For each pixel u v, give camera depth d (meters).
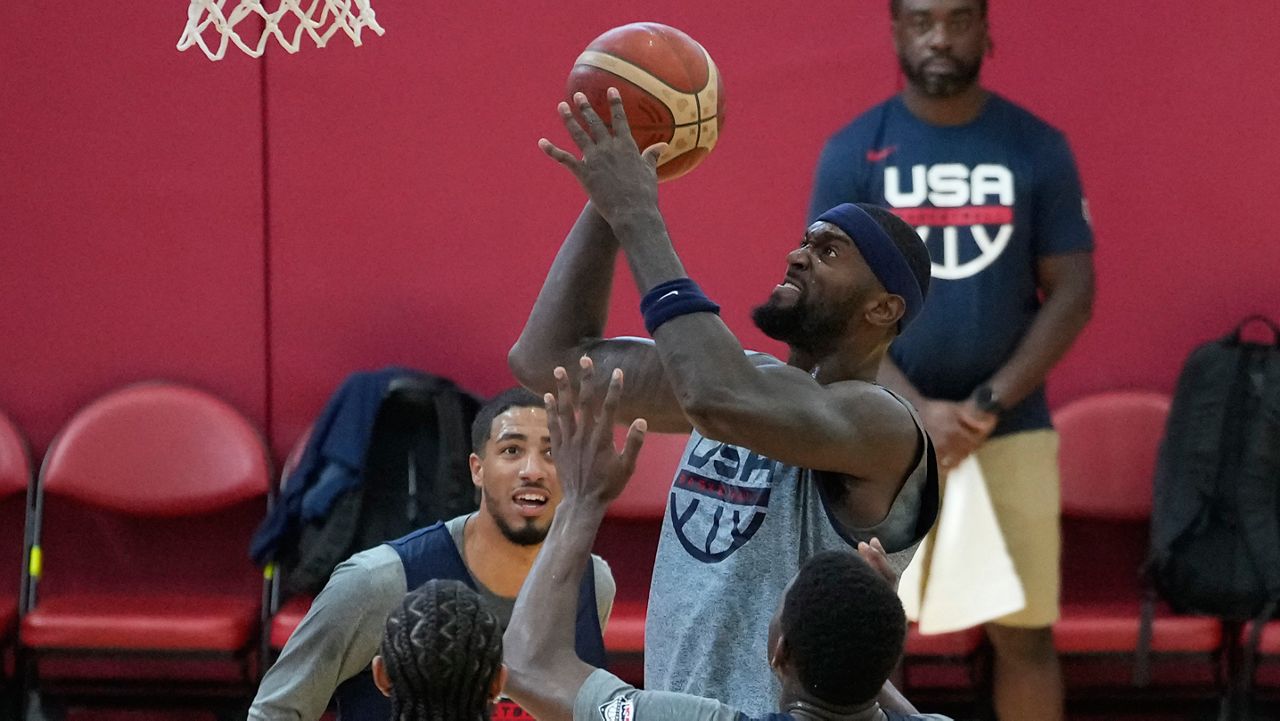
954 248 15.28
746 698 7.50
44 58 17.88
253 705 9.70
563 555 7.25
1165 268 17.73
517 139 17.86
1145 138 17.64
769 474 7.75
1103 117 17.64
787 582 7.58
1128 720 17.39
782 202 17.81
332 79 17.84
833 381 7.88
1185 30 17.53
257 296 17.98
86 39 17.86
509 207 17.89
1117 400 17.30
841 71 17.70
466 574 10.13
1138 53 17.58
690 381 7.08
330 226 17.94
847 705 6.73
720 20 17.70
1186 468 16.25
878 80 17.72
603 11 17.73
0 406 18.09
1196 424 16.34
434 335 18.00
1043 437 15.40
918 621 15.28
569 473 7.36
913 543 7.73
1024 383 14.89
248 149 17.91
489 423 10.15
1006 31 17.61
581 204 17.89
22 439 17.56
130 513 17.27
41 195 17.97
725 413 7.04
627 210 7.41
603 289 8.30
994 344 15.22
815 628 6.65
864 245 7.72
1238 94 17.58
